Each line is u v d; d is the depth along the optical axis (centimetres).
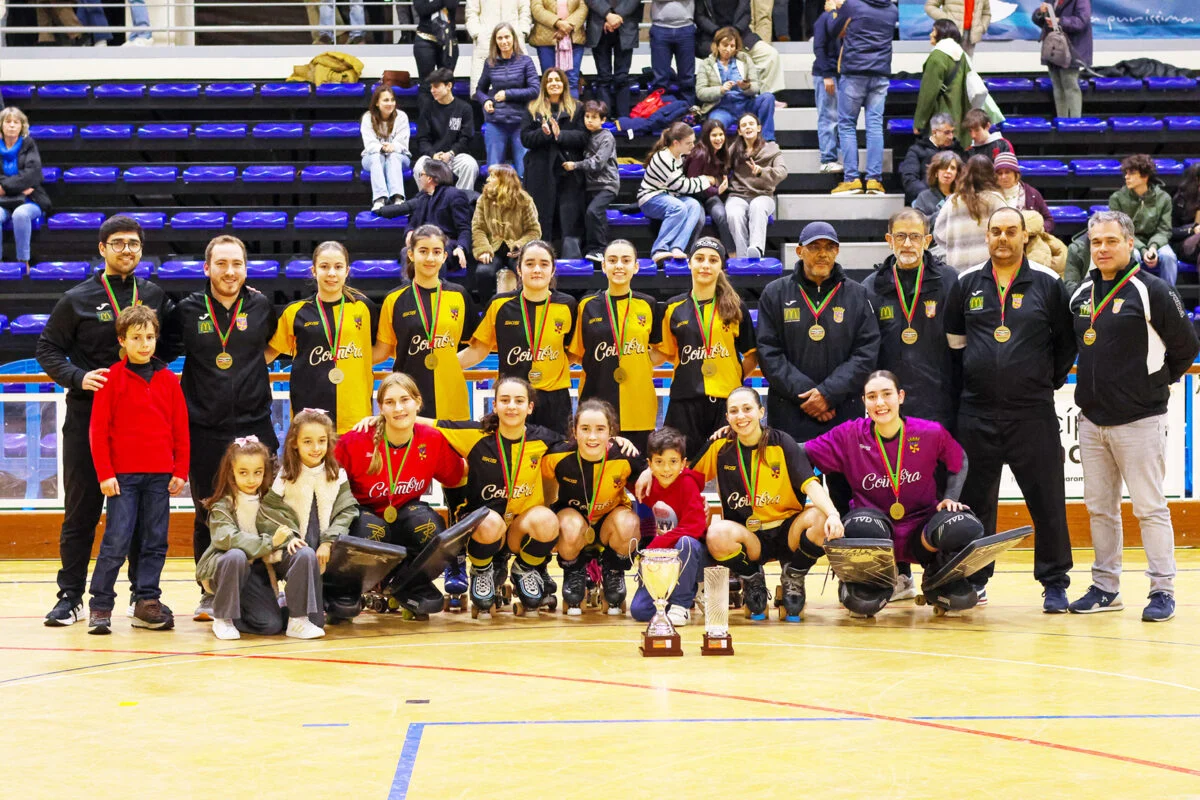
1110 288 651
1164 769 361
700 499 658
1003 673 505
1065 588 683
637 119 1341
